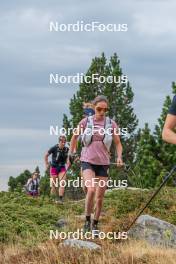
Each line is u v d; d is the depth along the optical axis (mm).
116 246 12758
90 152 14773
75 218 18391
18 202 21734
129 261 11109
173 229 15383
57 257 11570
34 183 33406
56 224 17750
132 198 19297
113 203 19547
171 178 37438
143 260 11180
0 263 11992
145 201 19141
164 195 20109
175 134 9000
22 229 16500
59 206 21281
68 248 12203
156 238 15008
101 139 14711
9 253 12969
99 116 14781
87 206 14891
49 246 12484
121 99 64812
